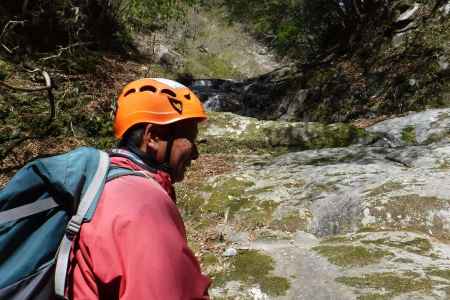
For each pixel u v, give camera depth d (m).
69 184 1.28
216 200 6.00
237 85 19.48
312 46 19.47
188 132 1.49
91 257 1.22
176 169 1.48
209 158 8.84
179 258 1.23
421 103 11.78
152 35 22.12
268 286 3.82
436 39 12.80
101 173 1.32
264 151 9.24
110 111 10.05
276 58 25.69
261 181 6.36
